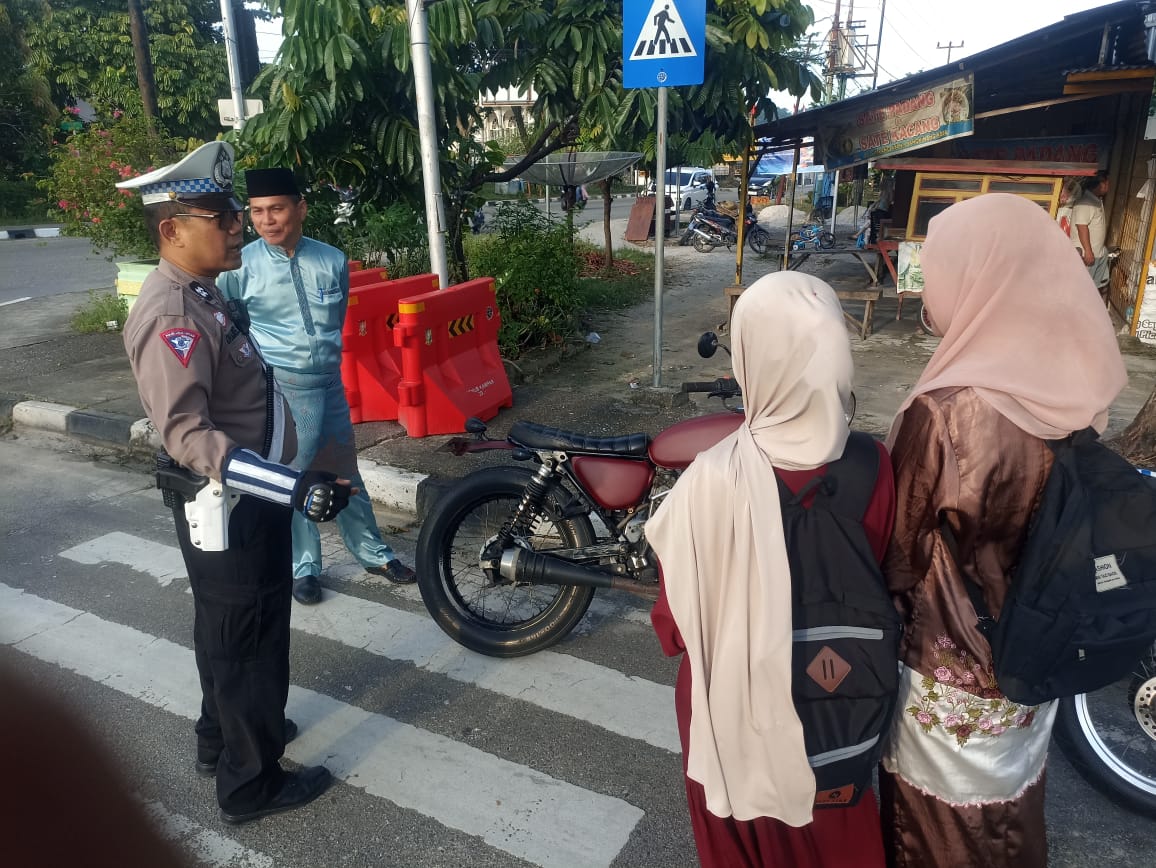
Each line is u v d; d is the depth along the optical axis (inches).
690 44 205.6
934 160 340.5
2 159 1071.6
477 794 108.0
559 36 268.5
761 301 59.1
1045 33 285.0
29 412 252.5
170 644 141.8
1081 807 102.8
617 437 127.3
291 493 83.3
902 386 269.3
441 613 137.2
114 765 18.6
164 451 93.9
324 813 104.9
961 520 60.6
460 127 293.9
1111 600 58.6
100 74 1094.4
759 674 59.1
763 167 956.0
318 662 137.0
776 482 59.5
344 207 310.2
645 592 125.5
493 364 244.8
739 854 65.9
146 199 87.8
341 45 240.7
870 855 65.1
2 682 17.5
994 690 62.5
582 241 614.9
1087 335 59.9
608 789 108.7
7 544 178.7
